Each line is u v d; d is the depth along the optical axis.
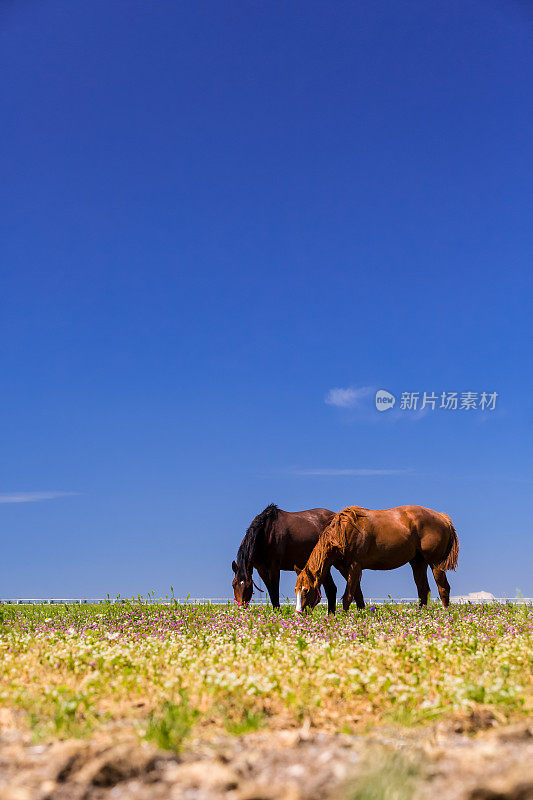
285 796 3.09
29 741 4.17
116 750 3.56
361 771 3.35
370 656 7.09
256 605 14.53
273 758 3.74
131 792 3.21
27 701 5.29
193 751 3.93
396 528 13.66
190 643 8.66
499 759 3.47
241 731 4.45
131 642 9.12
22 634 10.09
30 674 6.61
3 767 3.61
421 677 6.00
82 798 3.16
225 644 8.53
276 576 14.66
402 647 7.49
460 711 4.71
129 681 5.91
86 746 3.63
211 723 4.75
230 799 3.10
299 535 14.62
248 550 14.34
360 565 13.43
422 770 3.40
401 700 5.07
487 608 13.38
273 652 7.68
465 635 8.72
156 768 3.52
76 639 9.52
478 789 2.94
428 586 14.48
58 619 12.53
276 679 5.86
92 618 12.37
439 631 8.96
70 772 3.40
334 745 4.02
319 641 8.43
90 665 6.85
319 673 6.11
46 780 3.37
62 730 4.42
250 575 14.24
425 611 12.37
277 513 14.77
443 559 14.34
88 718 4.71
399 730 4.44
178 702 5.21
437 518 14.32
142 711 5.05
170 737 4.10
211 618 12.23
